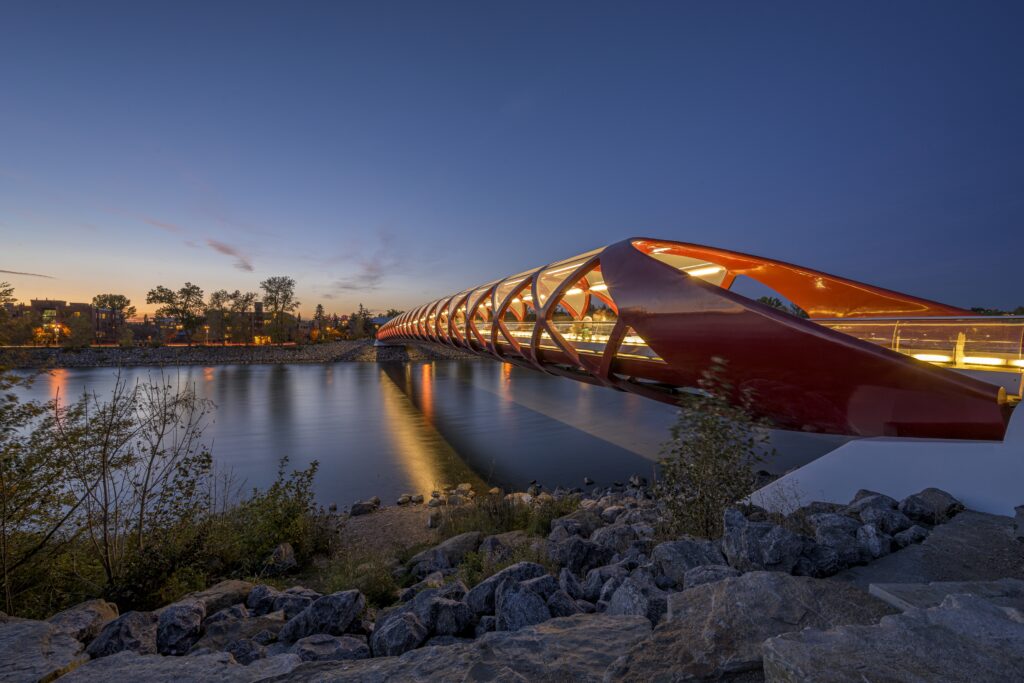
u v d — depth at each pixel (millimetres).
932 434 6387
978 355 8508
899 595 2676
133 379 58031
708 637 2400
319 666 2770
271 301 124375
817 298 15281
